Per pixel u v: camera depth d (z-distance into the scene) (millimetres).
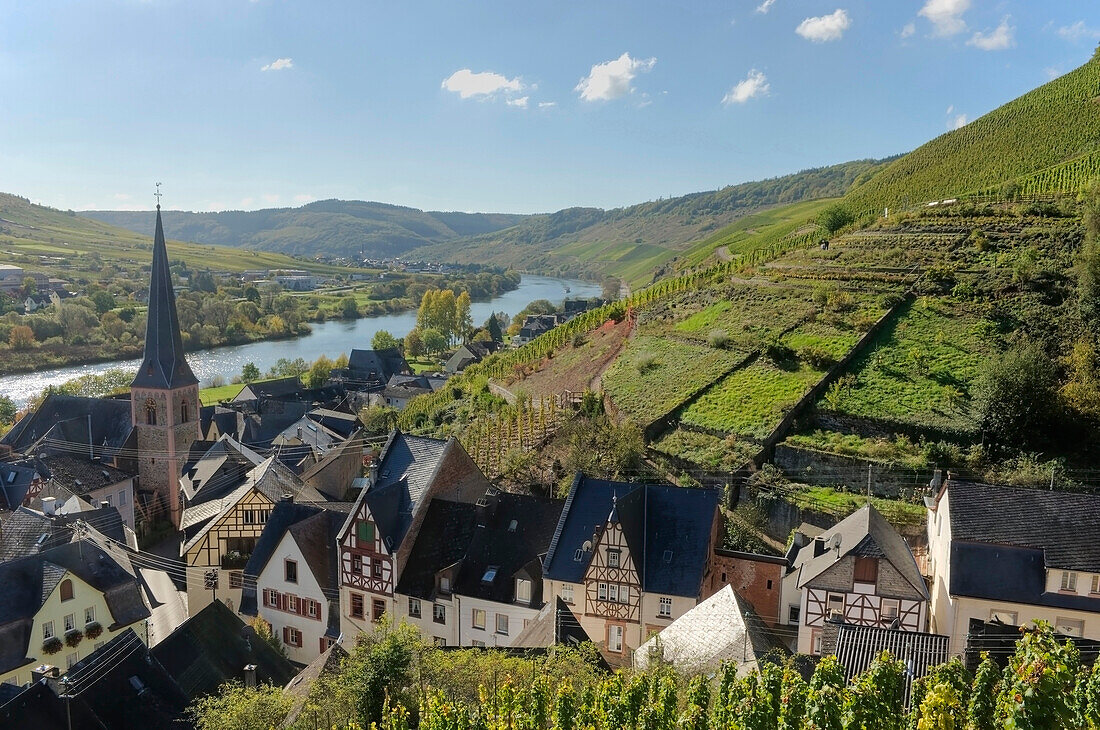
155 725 35250
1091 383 62375
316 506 56844
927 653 33469
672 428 70188
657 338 93438
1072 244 86500
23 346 166125
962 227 99750
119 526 62094
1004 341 73188
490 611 46156
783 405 68062
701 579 43750
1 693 35219
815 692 21219
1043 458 59875
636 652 38062
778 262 110188
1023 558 41531
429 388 141750
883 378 71250
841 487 60781
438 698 26281
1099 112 133125
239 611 53219
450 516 50438
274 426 105062
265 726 30781
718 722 24062
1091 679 18094
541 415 73750
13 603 41906
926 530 53500
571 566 45219
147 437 82062
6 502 71000
